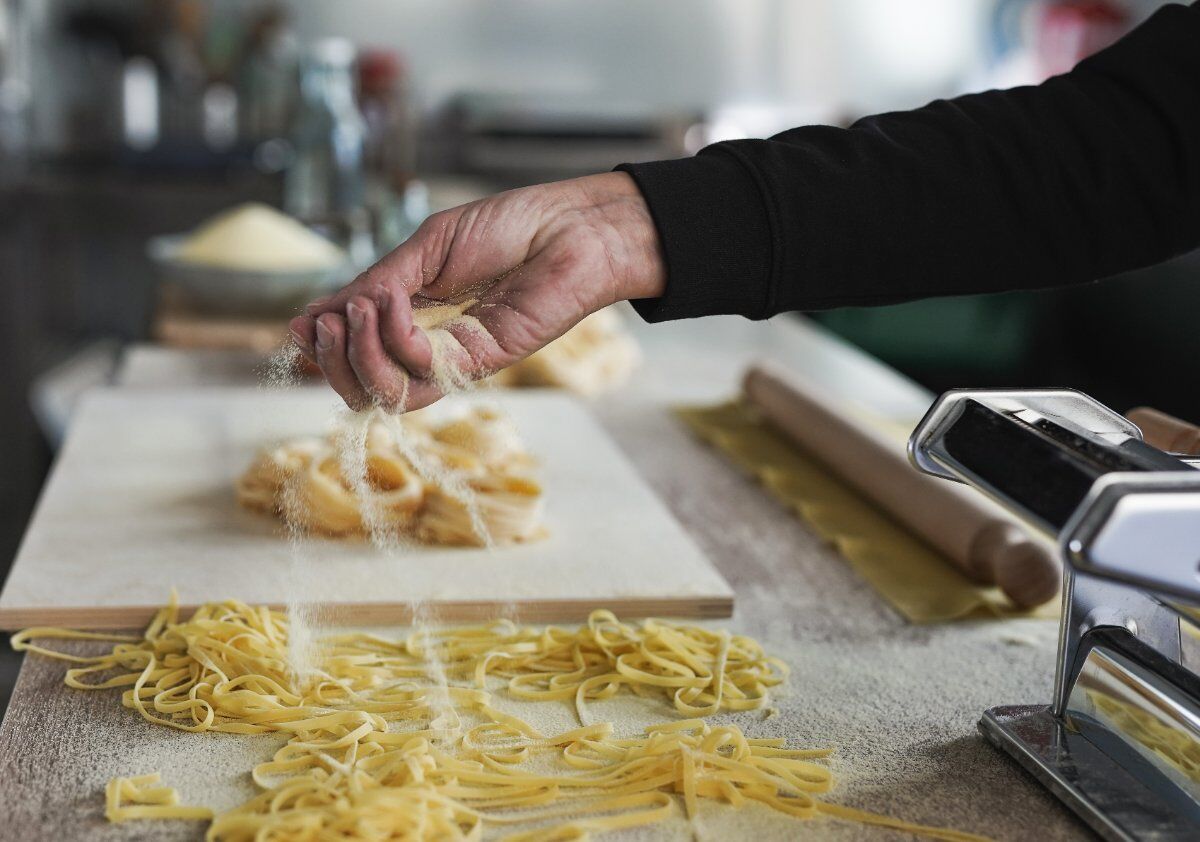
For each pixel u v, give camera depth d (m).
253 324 1.91
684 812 0.67
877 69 4.17
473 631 0.90
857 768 0.73
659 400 1.65
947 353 2.75
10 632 0.90
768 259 0.76
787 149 0.78
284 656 0.82
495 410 1.22
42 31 3.76
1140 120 0.79
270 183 3.50
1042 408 0.70
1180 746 0.66
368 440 1.07
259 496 1.11
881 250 0.77
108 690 0.80
